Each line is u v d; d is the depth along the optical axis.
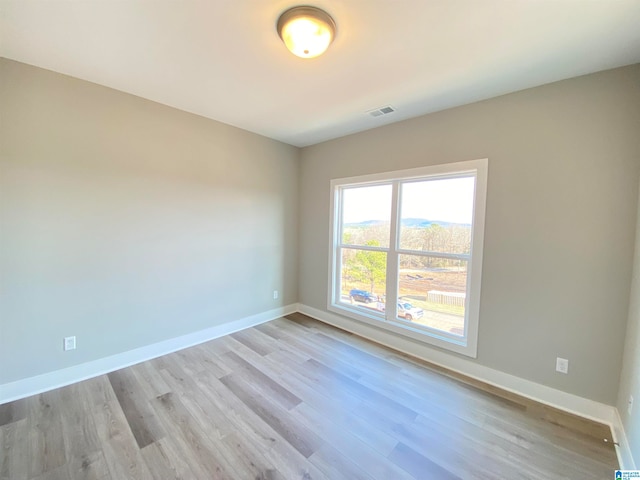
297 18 1.43
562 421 1.95
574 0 1.33
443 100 2.45
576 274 2.03
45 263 2.15
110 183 2.43
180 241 2.92
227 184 3.28
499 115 2.32
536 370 2.20
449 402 2.14
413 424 1.90
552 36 1.59
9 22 1.56
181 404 2.05
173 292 2.89
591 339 1.98
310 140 3.77
